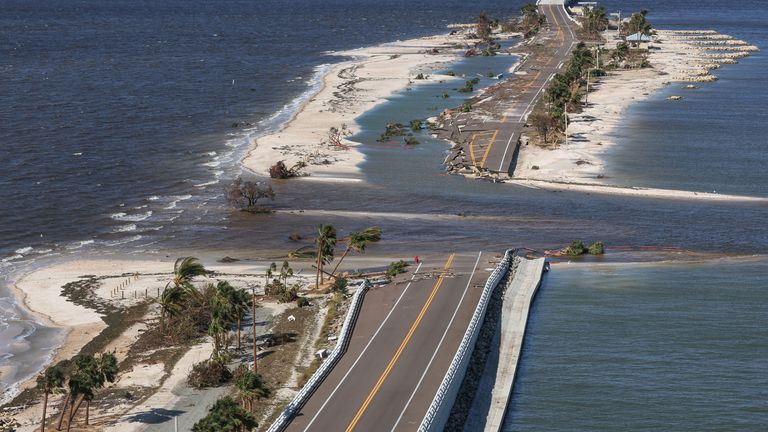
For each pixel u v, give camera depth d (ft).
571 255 545.85
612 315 452.76
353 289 479.82
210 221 618.03
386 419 333.62
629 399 370.32
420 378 368.07
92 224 611.06
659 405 365.61
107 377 357.00
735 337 424.46
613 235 587.27
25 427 345.92
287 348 411.54
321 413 338.13
